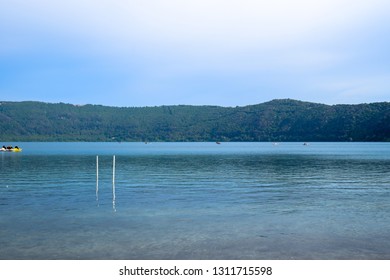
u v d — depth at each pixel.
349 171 62.00
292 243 20.19
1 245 19.91
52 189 40.09
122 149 188.62
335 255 18.47
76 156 116.44
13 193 37.19
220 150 170.50
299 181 47.62
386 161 87.06
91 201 32.66
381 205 30.81
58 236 21.47
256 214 27.23
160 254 18.58
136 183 45.56
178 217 26.25
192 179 49.97
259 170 64.25
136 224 24.23
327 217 26.23
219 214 27.25
